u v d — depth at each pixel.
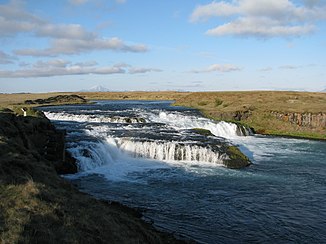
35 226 10.50
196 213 19.78
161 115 65.12
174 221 18.42
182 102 97.50
